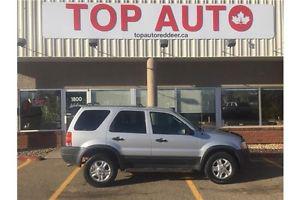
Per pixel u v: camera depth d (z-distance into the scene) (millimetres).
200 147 10234
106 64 16984
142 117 10273
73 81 16938
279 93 17281
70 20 14688
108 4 14688
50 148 16531
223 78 17188
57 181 10562
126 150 10086
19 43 14898
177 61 16906
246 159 10438
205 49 15617
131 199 8820
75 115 10188
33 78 16844
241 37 15203
